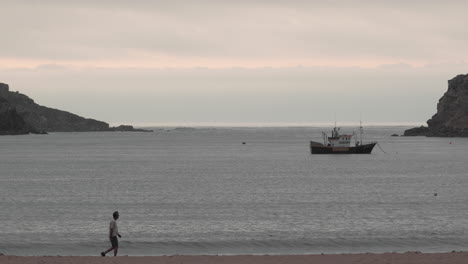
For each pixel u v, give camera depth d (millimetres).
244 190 121188
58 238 66562
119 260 48938
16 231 71500
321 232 69938
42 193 115812
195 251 59000
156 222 78625
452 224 75438
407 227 73062
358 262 47906
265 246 61094
